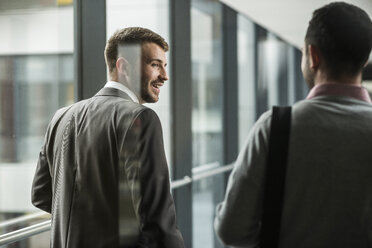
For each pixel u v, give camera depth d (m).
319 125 1.12
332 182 1.10
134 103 1.55
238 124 5.33
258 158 1.15
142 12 3.25
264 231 1.14
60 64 2.56
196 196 4.24
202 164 4.47
